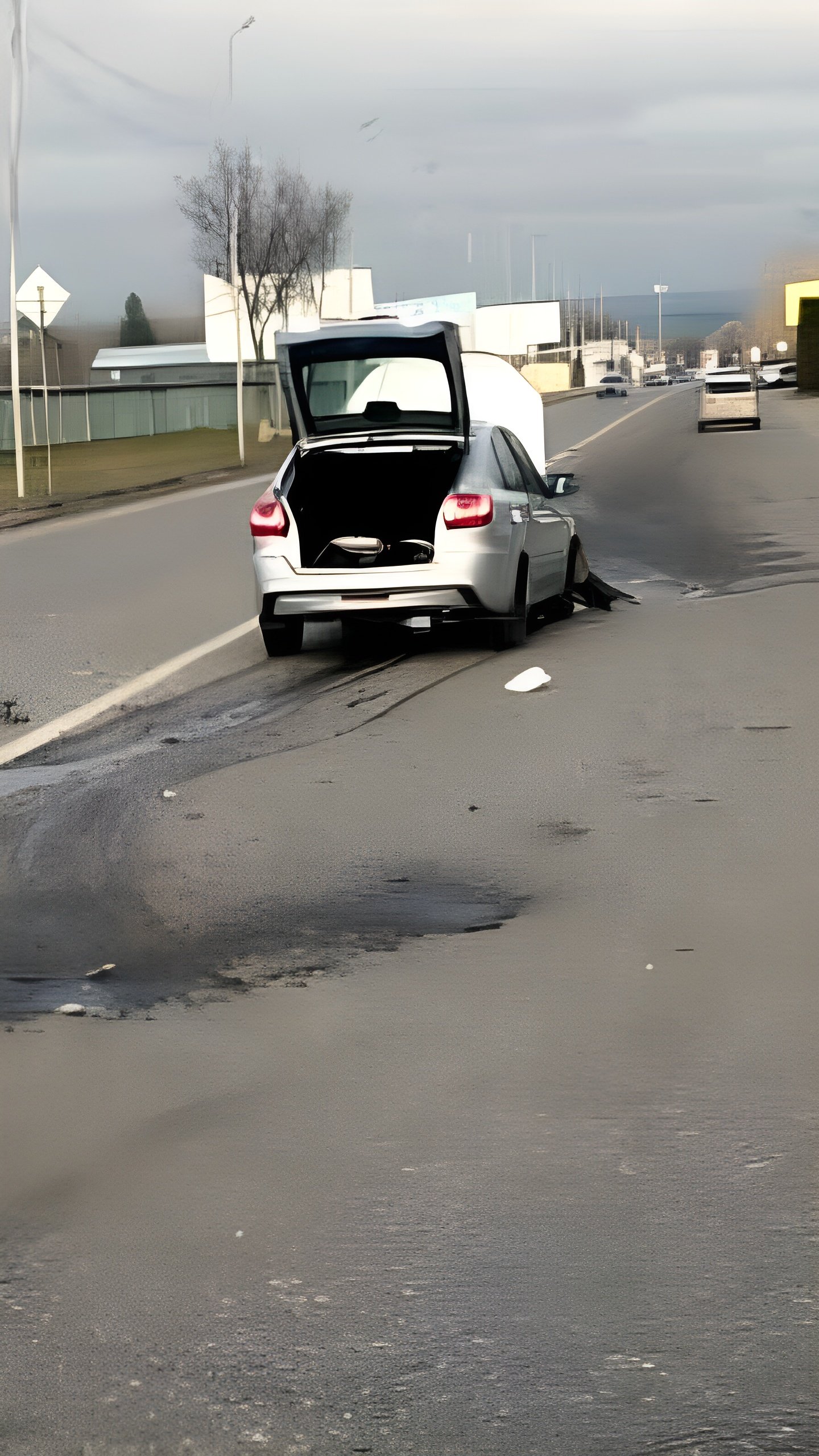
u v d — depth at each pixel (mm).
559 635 12953
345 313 86250
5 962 5738
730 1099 4312
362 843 7109
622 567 17953
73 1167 4062
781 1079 4434
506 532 11992
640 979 5289
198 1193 3885
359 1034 4922
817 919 5828
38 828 7609
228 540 22953
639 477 31703
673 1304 3285
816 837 6891
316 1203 3803
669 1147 4027
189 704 10938
